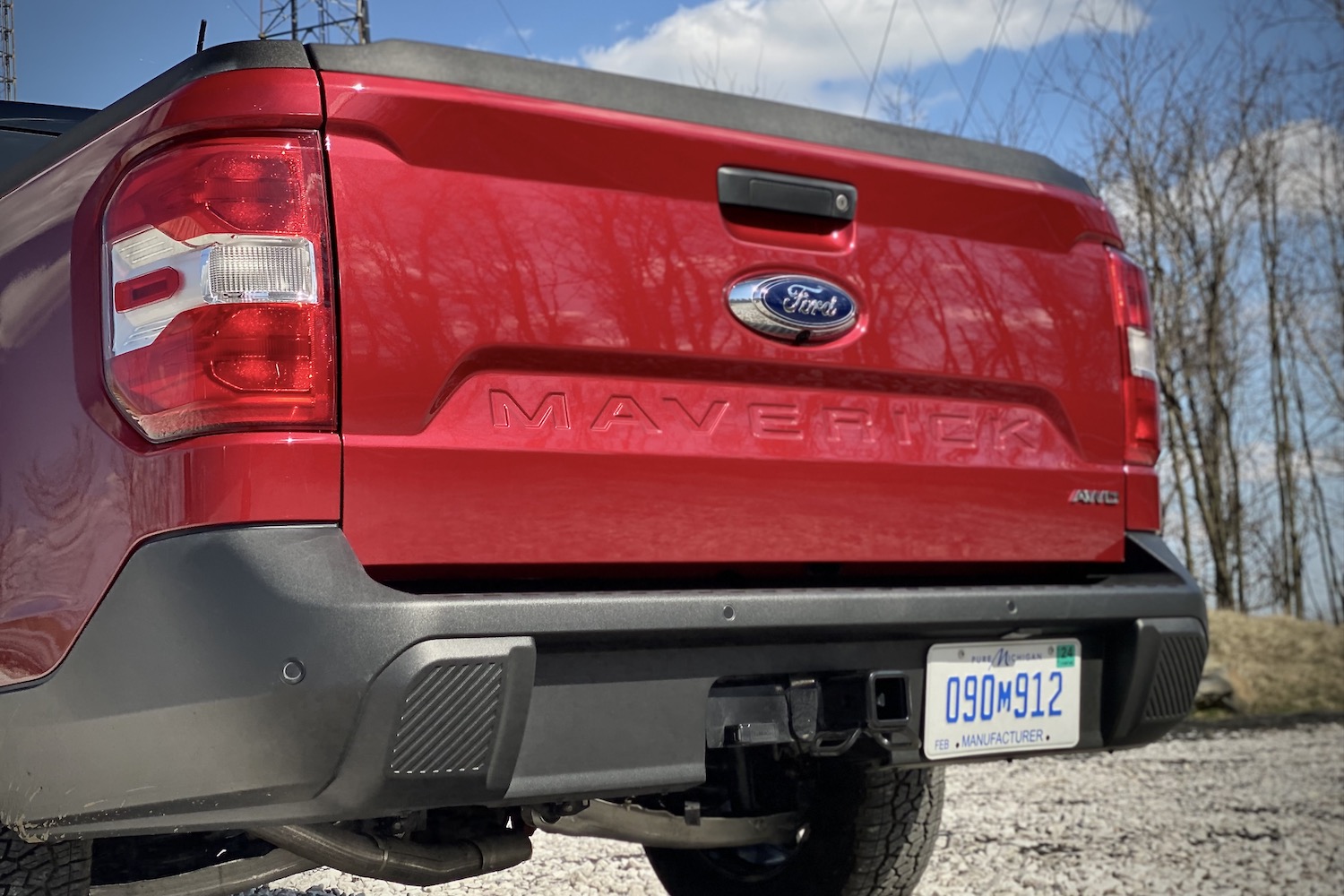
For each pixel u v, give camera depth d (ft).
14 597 6.18
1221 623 38.52
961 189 7.45
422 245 5.71
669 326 6.35
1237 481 80.79
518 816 7.30
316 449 5.39
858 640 6.77
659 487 6.26
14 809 5.95
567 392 6.09
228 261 5.39
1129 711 7.56
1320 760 21.44
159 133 5.57
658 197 6.39
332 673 5.15
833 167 6.95
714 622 6.07
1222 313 78.79
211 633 5.23
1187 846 14.26
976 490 7.35
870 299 7.05
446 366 5.73
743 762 8.78
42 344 6.16
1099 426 7.93
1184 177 75.25
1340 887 12.48
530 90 6.13
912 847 8.75
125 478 5.57
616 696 5.96
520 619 5.53
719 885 9.57
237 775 5.23
